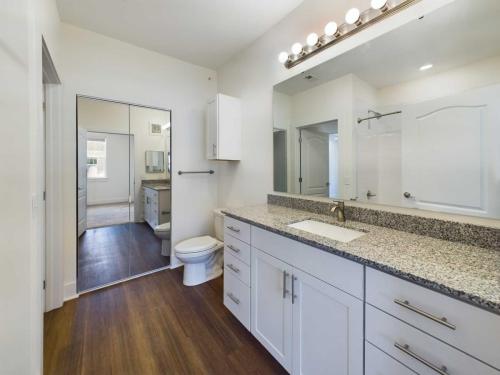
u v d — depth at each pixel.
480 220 1.01
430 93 1.15
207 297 2.08
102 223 2.26
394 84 1.28
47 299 1.85
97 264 2.24
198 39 2.26
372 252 0.91
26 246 1.02
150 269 2.57
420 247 0.97
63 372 1.29
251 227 1.50
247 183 2.46
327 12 1.59
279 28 1.99
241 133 2.51
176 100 2.65
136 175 2.44
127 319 1.76
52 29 1.58
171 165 2.64
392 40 1.28
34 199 1.06
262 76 2.21
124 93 2.31
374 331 0.85
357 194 1.48
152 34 2.17
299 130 1.86
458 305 0.66
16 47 0.99
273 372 1.32
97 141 2.19
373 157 1.39
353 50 1.46
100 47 2.16
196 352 1.45
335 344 0.99
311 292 1.10
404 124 1.25
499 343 0.60
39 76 1.17
